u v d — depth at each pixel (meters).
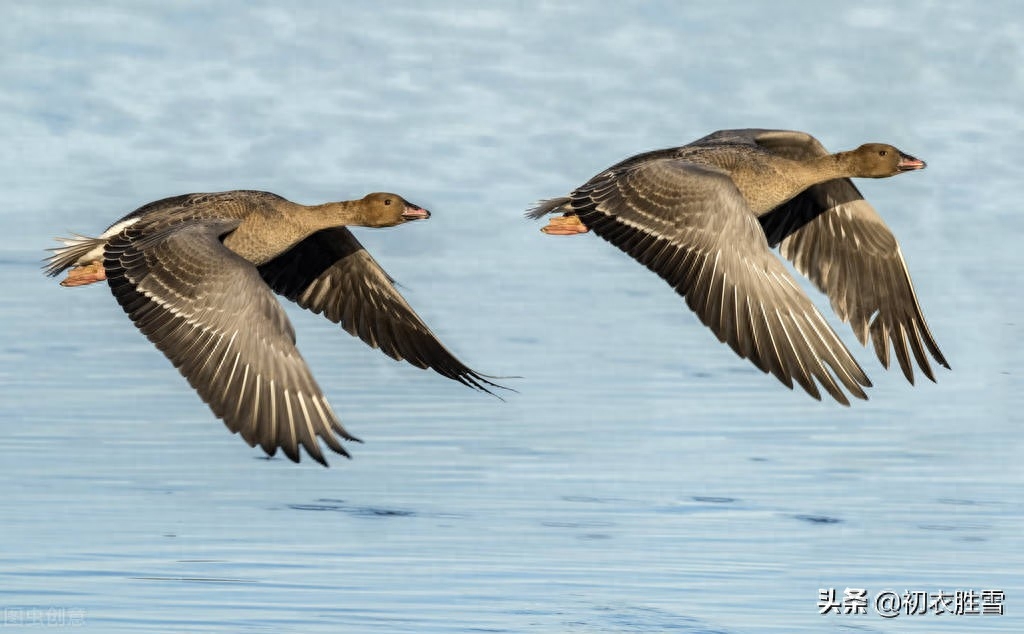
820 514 15.59
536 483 16.17
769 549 14.77
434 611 13.37
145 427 17.34
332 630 13.02
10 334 20.20
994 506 15.89
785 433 17.80
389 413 18.11
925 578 14.38
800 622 13.41
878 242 14.82
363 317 13.89
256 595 13.60
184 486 15.85
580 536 14.89
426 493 15.90
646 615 13.40
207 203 13.35
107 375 18.91
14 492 15.50
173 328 12.12
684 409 18.47
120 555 14.23
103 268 13.54
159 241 12.50
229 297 12.02
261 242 13.41
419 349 13.78
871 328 14.92
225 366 11.91
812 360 12.61
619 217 13.39
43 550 14.30
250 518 15.17
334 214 13.70
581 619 13.20
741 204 12.96
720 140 14.59
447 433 17.50
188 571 13.97
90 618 13.10
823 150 14.84
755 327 12.74
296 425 11.74
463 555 14.47
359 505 15.62
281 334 11.88
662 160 13.59
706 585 14.02
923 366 14.76
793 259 15.18
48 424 17.25
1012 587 14.19
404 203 13.82
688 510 15.59
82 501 15.37
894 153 14.47
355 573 14.03
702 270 12.97
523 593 13.75
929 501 15.98
